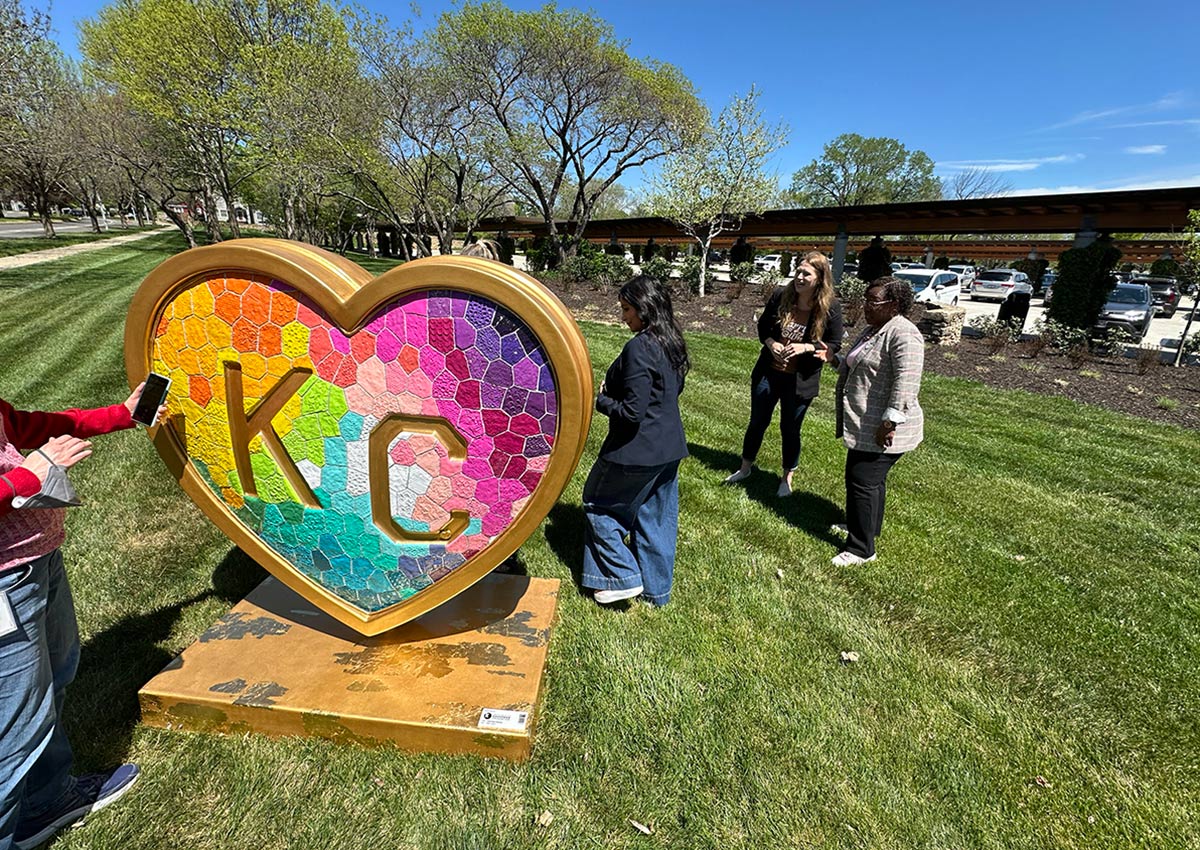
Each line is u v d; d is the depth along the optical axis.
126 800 1.78
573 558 3.22
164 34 17.16
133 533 3.28
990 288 24.22
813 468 4.71
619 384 2.45
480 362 1.89
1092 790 1.97
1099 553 3.55
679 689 2.30
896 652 2.59
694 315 13.68
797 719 2.19
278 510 2.13
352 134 18.08
